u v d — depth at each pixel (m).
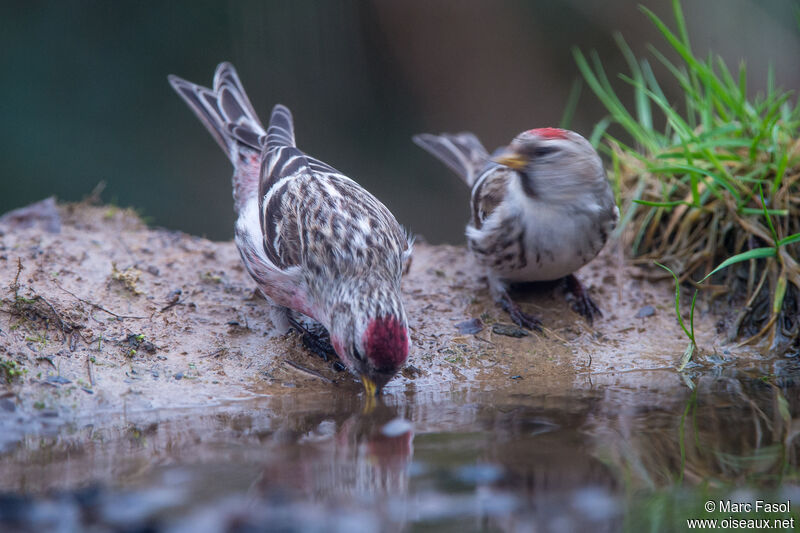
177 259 10.23
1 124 17.97
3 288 8.68
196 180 19.53
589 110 21.66
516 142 8.74
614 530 5.20
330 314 8.12
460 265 10.73
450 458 6.27
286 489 5.77
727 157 10.22
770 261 9.64
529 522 5.30
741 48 20.41
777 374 8.68
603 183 8.84
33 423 7.19
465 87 21.72
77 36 18.73
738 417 7.26
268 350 8.68
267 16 20.34
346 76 21.23
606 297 10.05
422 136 12.94
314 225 8.48
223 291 9.60
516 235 8.92
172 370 8.20
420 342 9.05
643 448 6.46
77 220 11.57
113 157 18.86
